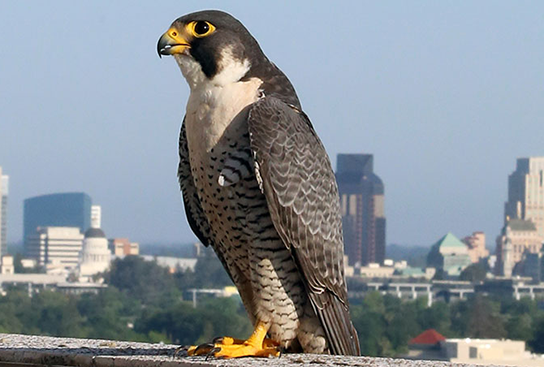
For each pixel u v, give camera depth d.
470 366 5.45
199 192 6.31
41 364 5.66
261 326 6.29
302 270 6.27
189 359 5.38
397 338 87.00
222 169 6.09
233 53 6.12
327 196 6.38
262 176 6.05
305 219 6.23
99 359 5.43
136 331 94.81
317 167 6.32
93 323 101.12
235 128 6.08
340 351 6.48
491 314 97.75
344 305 6.55
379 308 95.75
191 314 90.75
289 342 6.40
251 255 6.27
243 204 6.16
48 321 98.31
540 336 93.25
